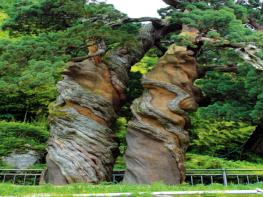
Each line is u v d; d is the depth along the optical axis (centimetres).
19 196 743
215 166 1495
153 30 1322
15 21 1164
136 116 1113
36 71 915
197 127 1811
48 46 981
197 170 1298
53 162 1045
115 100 1173
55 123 1090
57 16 1142
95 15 1120
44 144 1648
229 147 1820
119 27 1234
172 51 1158
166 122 1085
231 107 1250
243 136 1791
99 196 738
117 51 1231
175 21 1239
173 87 1118
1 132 1667
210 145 1820
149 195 754
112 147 1099
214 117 1311
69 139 1060
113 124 1184
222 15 1055
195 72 1175
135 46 1163
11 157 1532
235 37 1051
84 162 1036
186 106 1116
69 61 1095
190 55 1153
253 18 1310
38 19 1155
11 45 986
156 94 1130
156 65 1170
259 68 1043
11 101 1870
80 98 1095
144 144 1088
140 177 1057
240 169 1276
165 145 1068
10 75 1004
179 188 867
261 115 1111
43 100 1838
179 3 1301
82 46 1068
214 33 1057
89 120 1087
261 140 1608
